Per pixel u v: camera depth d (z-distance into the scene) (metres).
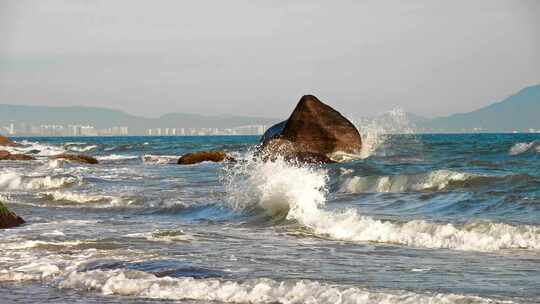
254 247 16.58
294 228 19.73
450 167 38.34
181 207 25.22
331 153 48.78
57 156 58.62
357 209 22.88
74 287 12.41
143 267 13.73
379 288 11.58
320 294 11.02
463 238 16.69
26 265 14.21
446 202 22.94
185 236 18.36
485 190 25.80
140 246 16.61
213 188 32.34
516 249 15.62
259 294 11.31
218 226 20.84
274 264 14.19
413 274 12.95
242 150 83.12
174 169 46.91
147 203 27.02
